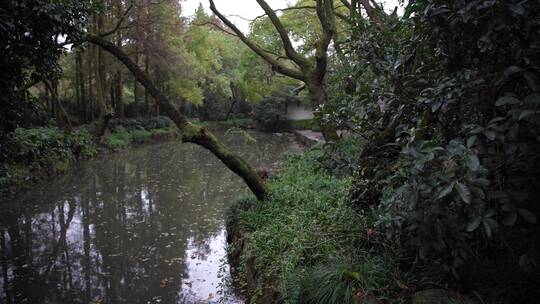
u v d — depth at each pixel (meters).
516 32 2.11
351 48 3.90
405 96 3.13
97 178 12.19
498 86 2.29
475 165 1.95
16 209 8.70
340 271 3.11
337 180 6.05
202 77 27.27
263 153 18.17
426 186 2.21
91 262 5.91
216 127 31.95
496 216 2.16
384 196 3.04
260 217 5.41
